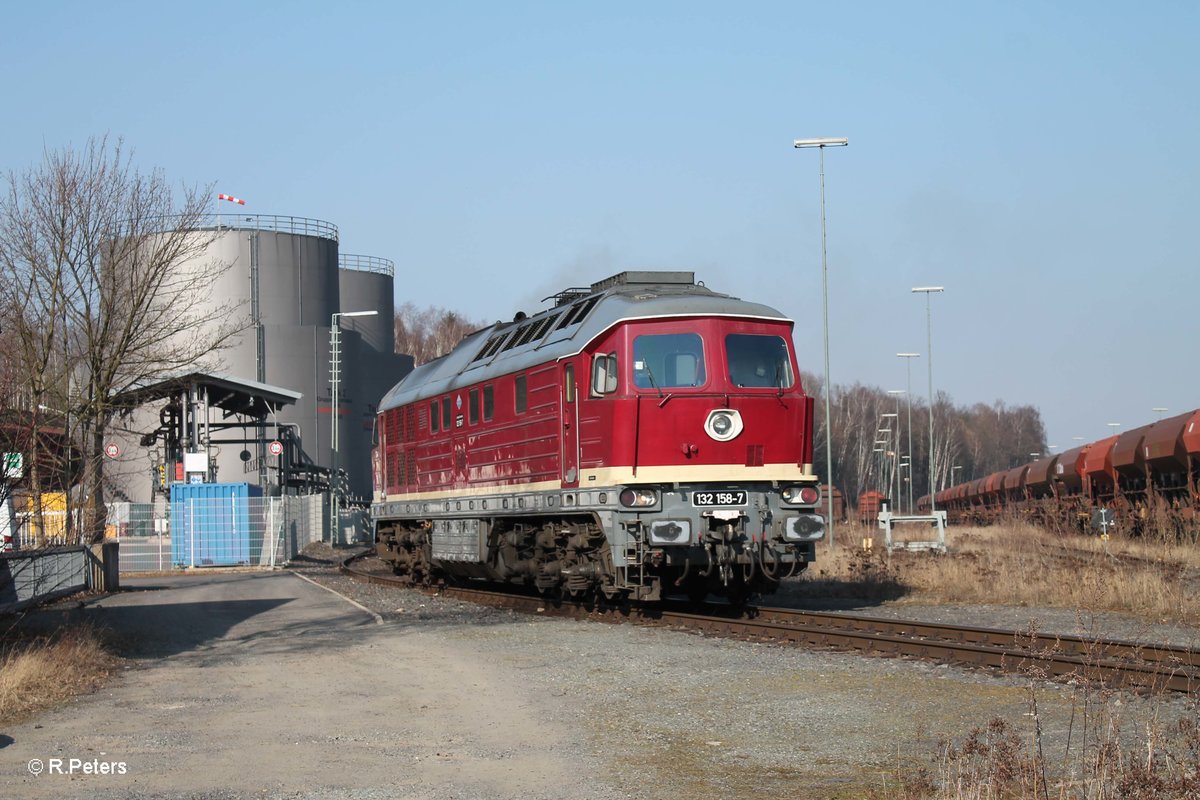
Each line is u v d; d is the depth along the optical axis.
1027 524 39.59
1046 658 10.88
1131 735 9.45
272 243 65.88
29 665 12.98
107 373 32.97
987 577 22.36
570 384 18.61
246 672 14.09
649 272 19.67
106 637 16.55
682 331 17.66
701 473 17.41
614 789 8.41
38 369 29.59
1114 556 25.94
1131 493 39.09
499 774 8.90
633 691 12.09
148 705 11.97
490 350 23.08
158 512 43.56
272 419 63.00
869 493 74.12
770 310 18.25
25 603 18.34
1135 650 12.36
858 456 125.00
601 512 17.67
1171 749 8.69
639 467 17.33
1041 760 8.11
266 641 17.11
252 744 10.06
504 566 22.11
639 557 17.30
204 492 38.88
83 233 32.88
